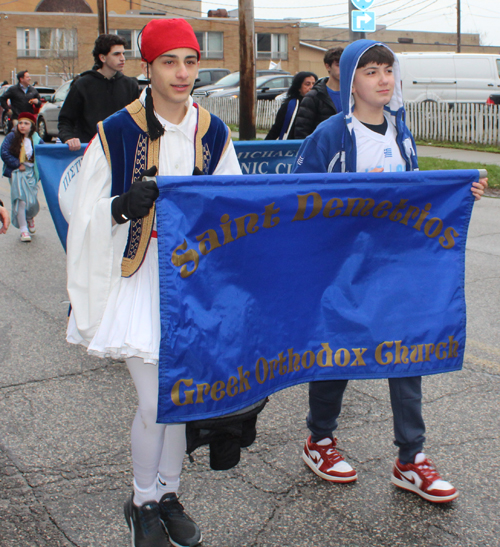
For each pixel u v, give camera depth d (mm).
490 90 22203
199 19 46500
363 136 2924
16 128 8195
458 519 2818
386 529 2758
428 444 3445
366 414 3805
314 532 2748
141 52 2371
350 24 12023
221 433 2416
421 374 2809
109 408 3922
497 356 4676
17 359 4684
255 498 2998
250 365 2461
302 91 6070
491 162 14500
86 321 2404
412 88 22141
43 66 46625
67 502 2975
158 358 2305
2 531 2768
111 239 2334
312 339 2664
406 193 2646
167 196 2254
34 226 9203
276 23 49875
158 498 2688
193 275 2309
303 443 3494
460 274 2822
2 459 3336
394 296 2742
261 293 2498
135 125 2400
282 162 5145
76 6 54625
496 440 3488
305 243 2551
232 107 24969
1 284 6582
